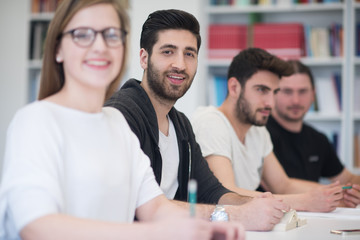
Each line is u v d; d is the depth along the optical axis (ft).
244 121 8.38
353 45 14.28
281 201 5.33
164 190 6.41
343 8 14.34
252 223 5.24
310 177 11.26
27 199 3.23
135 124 5.80
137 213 4.39
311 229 5.36
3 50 15.51
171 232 3.00
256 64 8.18
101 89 3.81
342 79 14.47
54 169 3.42
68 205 3.55
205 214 5.47
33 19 15.51
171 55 6.28
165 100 6.37
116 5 3.79
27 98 15.51
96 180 3.66
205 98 14.94
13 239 3.46
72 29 3.67
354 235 4.98
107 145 3.85
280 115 11.21
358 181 11.84
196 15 14.15
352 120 14.25
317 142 11.54
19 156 3.37
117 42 3.76
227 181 7.59
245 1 14.89
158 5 14.17
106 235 3.13
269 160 9.20
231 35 14.65
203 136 7.92
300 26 14.28
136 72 13.28
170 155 6.53
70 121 3.69
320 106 14.58
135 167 4.25
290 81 11.20
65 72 3.79
